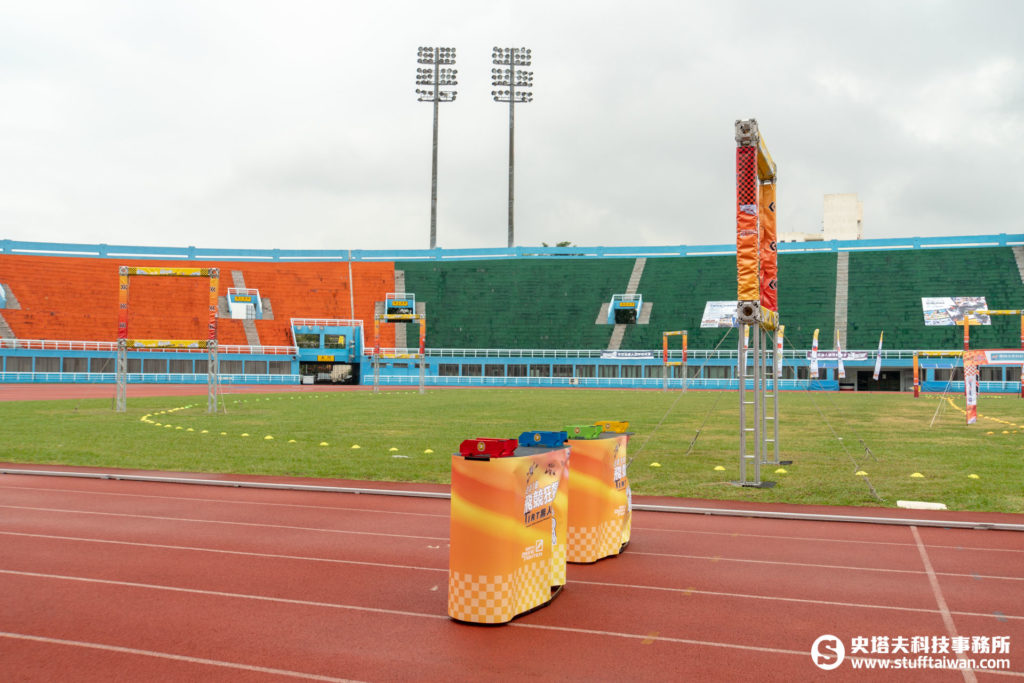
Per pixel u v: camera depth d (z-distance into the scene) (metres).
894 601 8.03
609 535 9.75
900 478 16.39
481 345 87.62
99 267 85.38
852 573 9.11
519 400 51.25
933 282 83.75
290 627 7.20
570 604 7.93
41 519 12.19
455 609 7.37
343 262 97.50
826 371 77.38
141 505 13.39
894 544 10.59
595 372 83.19
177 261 91.25
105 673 6.11
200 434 25.69
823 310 83.12
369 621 7.38
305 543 10.62
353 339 84.62
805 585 8.61
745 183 15.36
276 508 13.17
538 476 7.72
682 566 9.44
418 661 6.38
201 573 9.06
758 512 12.59
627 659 6.42
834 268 88.44
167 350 77.56
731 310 86.00
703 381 80.00
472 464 7.32
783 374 78.38
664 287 91.44
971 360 31.09
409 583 8.68
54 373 72.38
